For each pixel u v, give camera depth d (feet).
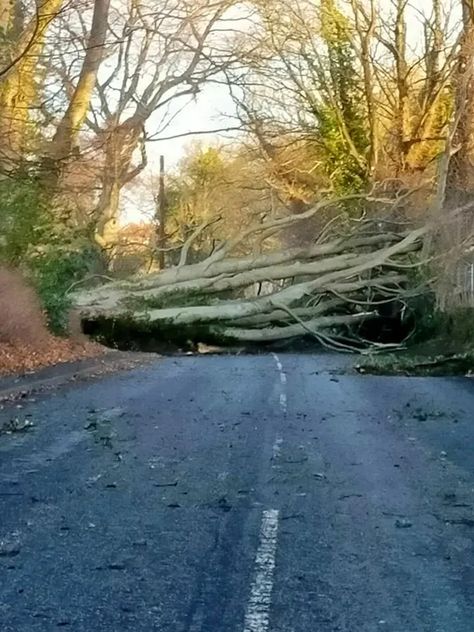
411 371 84.23
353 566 22.43
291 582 21.12
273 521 26.73
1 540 24.23
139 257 178.81
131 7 113.91
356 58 152.35
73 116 92.07
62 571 21.66
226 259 119.55
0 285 79.87
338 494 30.48
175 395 60.34
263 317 118.62
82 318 107.45
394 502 29.35
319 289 117.39
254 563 22.54
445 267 106.01
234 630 18.02
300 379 75.05
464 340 94.99
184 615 18.81
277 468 34.96
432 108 146.10
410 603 19.83
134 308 110.83
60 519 26.55
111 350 103.50
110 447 39.04
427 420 49.08
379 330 124.98
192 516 27.22
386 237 117.19
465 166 114.83
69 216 99.19
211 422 47.55
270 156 168.14
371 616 18.97
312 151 166.09
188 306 116.47
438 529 26.02
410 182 131.34
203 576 21.45
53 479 32.14
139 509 27.94
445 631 18.19
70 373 72.28
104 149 88.69
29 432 42.57
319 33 152.05
